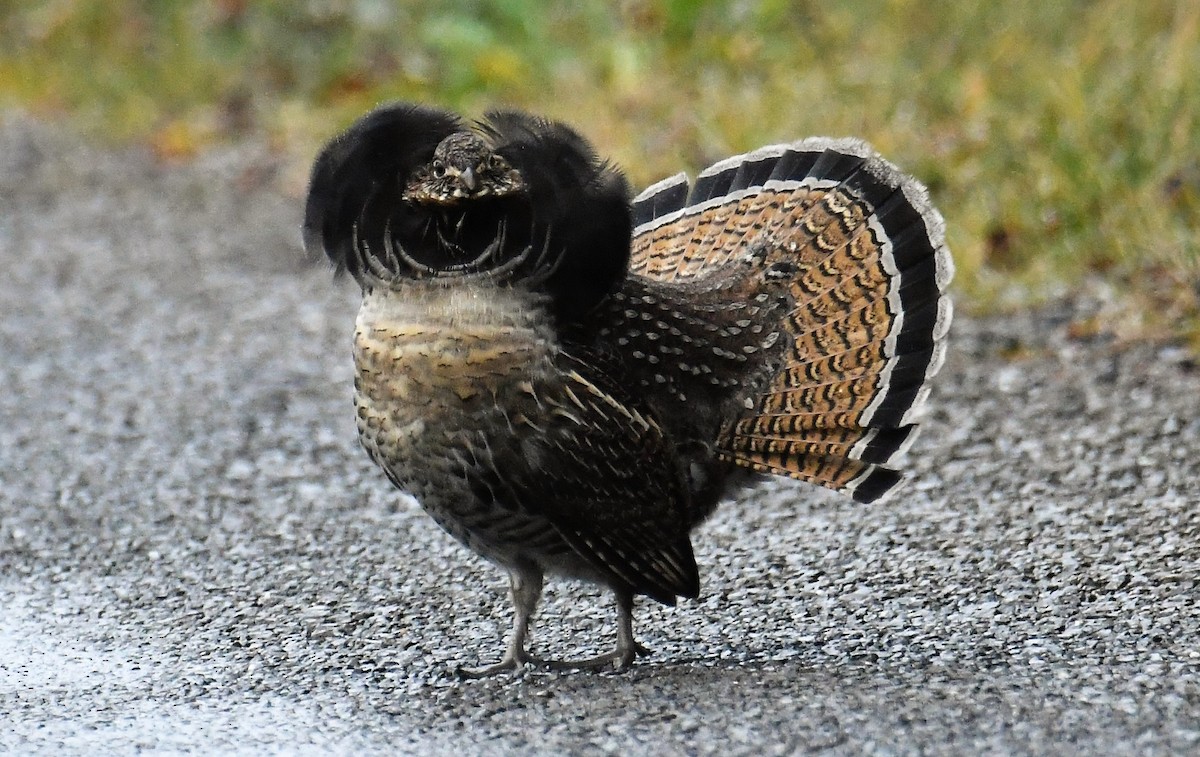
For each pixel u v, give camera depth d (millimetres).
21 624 11273
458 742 9055
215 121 25078
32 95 27109
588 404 10125
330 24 25969
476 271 9938
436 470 10062
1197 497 12172
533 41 23281
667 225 11820
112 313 18406
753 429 10977
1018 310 16234
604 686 9773
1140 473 12711
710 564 11766
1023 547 11570
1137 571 10969
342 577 11930
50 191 23062
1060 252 16734
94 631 11117
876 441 11023
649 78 21562
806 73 20547
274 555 12375
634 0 22828
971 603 10711
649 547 10508
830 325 11148
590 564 10422
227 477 13977
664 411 10617
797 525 12320
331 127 23859
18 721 9562
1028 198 17391
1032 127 18031
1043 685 9273
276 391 15992
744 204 11656
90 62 27453
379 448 10188
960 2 20469
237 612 11375
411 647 10695
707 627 10742
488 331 9859
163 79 26312
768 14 21594
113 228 21438
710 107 20328
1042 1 19969
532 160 10055
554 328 10094
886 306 11133
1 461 14484
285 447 14594
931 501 12562
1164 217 16344
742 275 11203
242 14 26750
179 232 21172
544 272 10016
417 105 10375
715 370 10812
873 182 11367
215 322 18000
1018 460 13188
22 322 18219
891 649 10062
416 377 9906
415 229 10039
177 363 16844
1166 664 9477
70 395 16078
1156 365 14719
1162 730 8586
